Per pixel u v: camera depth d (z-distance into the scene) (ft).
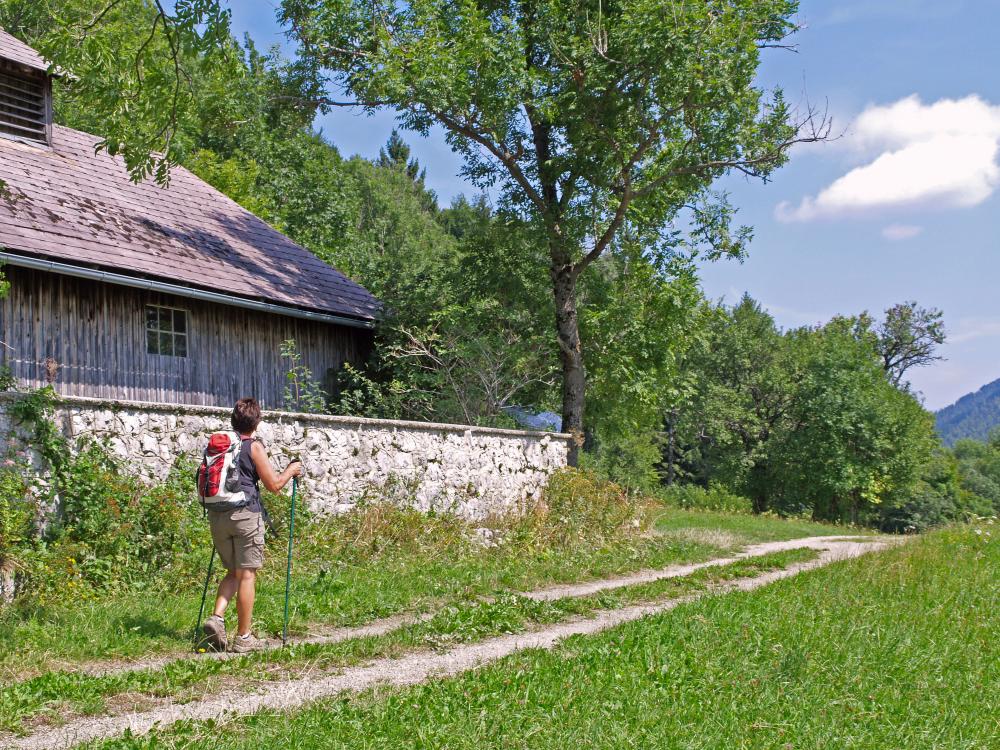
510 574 36.11
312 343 61.77
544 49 66.23
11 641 21.42
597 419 83.61
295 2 61.26
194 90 50.39
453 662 21.66
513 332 71.67
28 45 54.95
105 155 58.80
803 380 169.17
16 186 47.65
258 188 119.65
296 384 59.88
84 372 46.19
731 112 63.26
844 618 26.86
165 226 55.62
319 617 26.58
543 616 27.66
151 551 29.63
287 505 35.99
